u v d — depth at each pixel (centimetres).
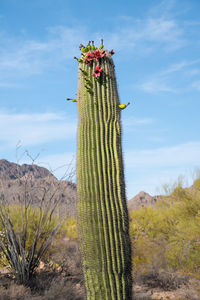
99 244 345
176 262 731
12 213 755
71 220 945
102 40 414
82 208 360
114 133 379
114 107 388
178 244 756
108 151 368
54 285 583
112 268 341
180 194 903
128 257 355
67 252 796
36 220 765
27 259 666
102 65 395
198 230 754
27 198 742
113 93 393
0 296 526
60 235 894
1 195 697
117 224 351
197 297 581
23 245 671
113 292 337
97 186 355
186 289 614
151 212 927
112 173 363
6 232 663
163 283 652
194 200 839
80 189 367
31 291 590
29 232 736
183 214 835
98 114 378
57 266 732
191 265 709
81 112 388
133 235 888
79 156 377
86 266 352
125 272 347
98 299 339
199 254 708
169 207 930
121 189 366
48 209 701
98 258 343
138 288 640
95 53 392
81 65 403
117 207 356
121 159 378
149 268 729
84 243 355
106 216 350
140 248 793
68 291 574
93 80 387
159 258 751
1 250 677
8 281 623
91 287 345
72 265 743
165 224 845
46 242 696
